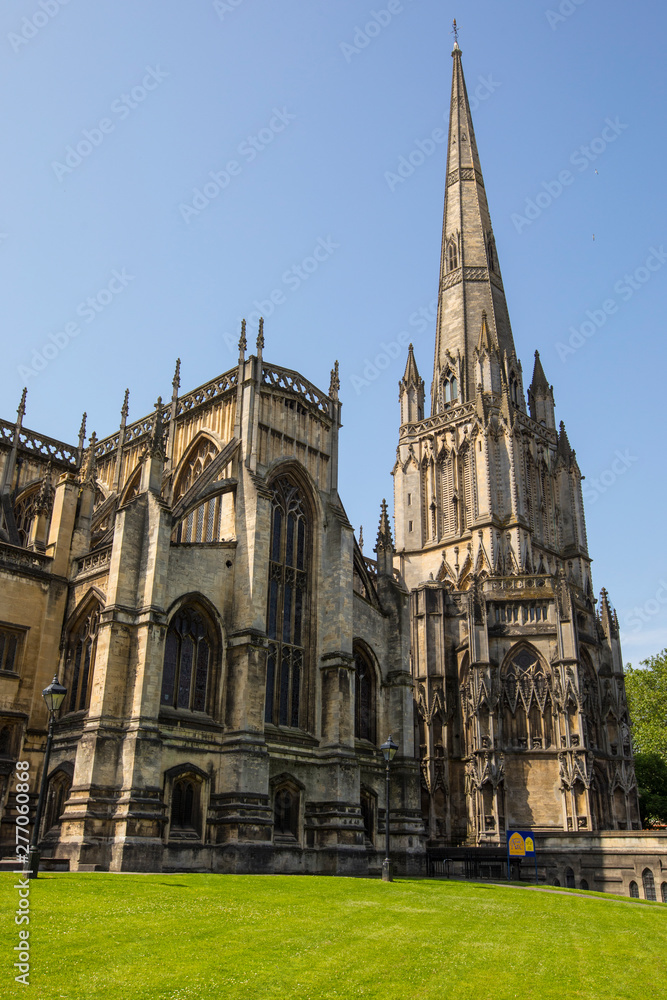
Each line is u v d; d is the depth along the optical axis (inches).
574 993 797.2
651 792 4003.4
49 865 1632.6
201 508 2336.4
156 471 2031.3
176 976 743.7
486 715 2950.3
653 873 2409.0
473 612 3080.7
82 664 2052.2
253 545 2106.3
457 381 4869.6
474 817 2881.4
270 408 2402.8
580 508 4739.2
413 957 899.4
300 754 2145.7
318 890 1469.0
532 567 4202.8
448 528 4530.0
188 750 1879.9
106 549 2090.3
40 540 2256.4
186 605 2004.2
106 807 1696.6
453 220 5428.2
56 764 1943.9
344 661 2279.8
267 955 852.6
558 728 2908.5
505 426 4448.8
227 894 1279.5
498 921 1235.2
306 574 2388.0
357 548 2588.6
